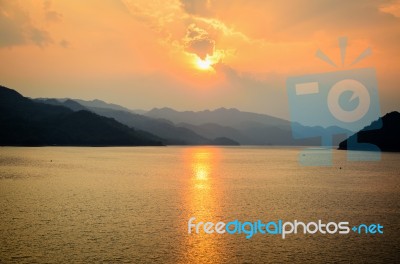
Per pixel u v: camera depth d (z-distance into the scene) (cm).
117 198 6172
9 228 4144
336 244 3703
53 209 5175
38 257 3259
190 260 3244
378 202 5938
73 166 12900
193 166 14050
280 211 5172
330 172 11781
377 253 3447
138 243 3659
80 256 3291
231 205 5600
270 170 12488
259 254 3409
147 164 14738
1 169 11225
